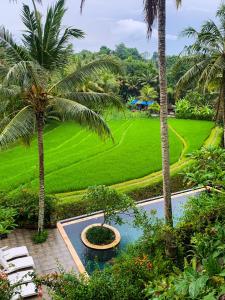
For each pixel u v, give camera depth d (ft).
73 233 52.39
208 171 54.03
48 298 35.70
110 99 44.93
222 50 62.85
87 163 90.22
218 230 34.37
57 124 145.07
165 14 38.58
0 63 42.37
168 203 42.98
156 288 27.99
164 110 40.57
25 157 98.22
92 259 46.06
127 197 47.78
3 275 33.91
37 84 39.50
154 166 86.38
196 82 67.92
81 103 44.39
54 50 43.14
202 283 24.18
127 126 147.54
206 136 122.31
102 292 28.84
